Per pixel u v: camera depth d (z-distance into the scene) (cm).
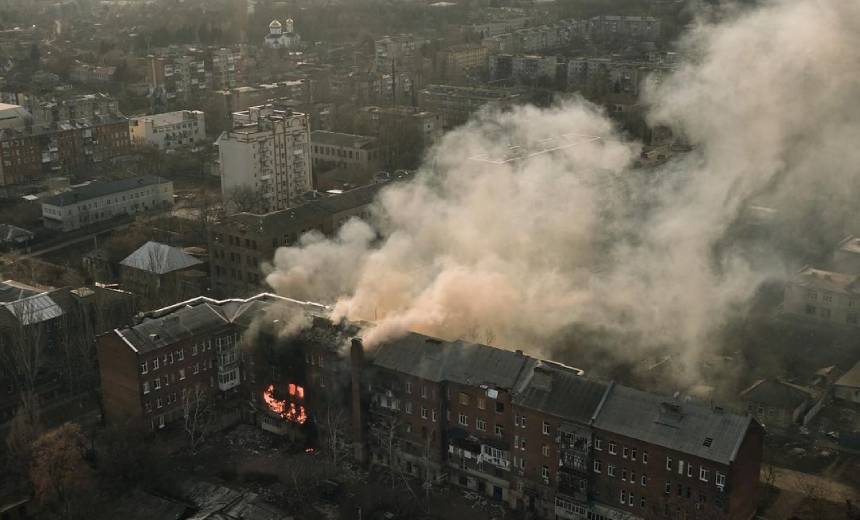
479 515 12788
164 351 14712
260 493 13375
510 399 12700
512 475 12900
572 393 12431
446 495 13300
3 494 13338
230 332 15450
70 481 12875
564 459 12219
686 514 11494
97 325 17188
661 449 11500
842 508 12544
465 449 13238
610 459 11988
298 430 14812
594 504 12188
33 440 13650
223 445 14775
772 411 14750
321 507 13038
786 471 13575
